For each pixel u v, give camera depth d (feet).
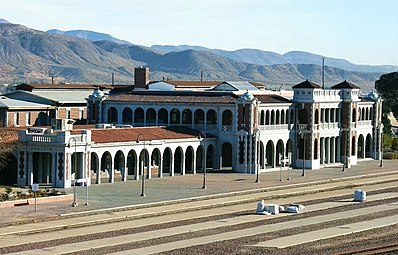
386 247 283.79
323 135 563.48
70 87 638.94
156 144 469.57
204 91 545.85
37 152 424.05
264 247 280.31
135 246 279.28
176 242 287.89
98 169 434.30
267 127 524.52
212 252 270.87
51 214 331.57
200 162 519.60
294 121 549.13
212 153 520.42
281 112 539.29
